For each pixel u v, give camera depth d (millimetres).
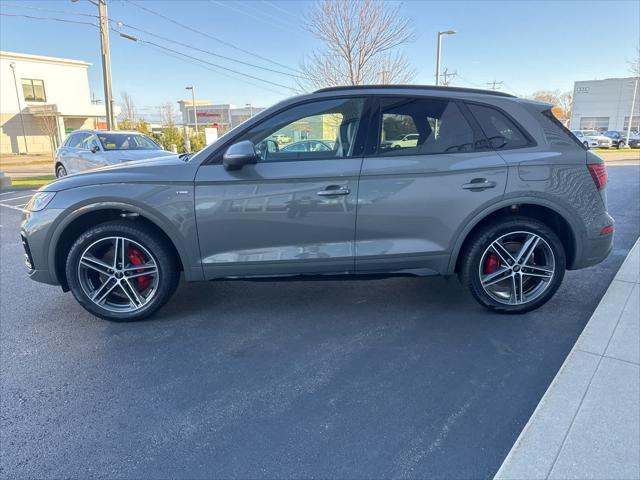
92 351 3170
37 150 36031
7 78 33938
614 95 45625
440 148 3381
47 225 3352
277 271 3445
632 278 4215
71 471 2062
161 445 2227
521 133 3434
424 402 2535
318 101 3404
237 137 3373
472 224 3396
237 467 2076
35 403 2578
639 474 1909
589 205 3465
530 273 3557
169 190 3297
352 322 3576
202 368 2936
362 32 14609
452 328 3438
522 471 1954
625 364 2748
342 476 2010
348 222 3354
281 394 2637
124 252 3479
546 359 2965
